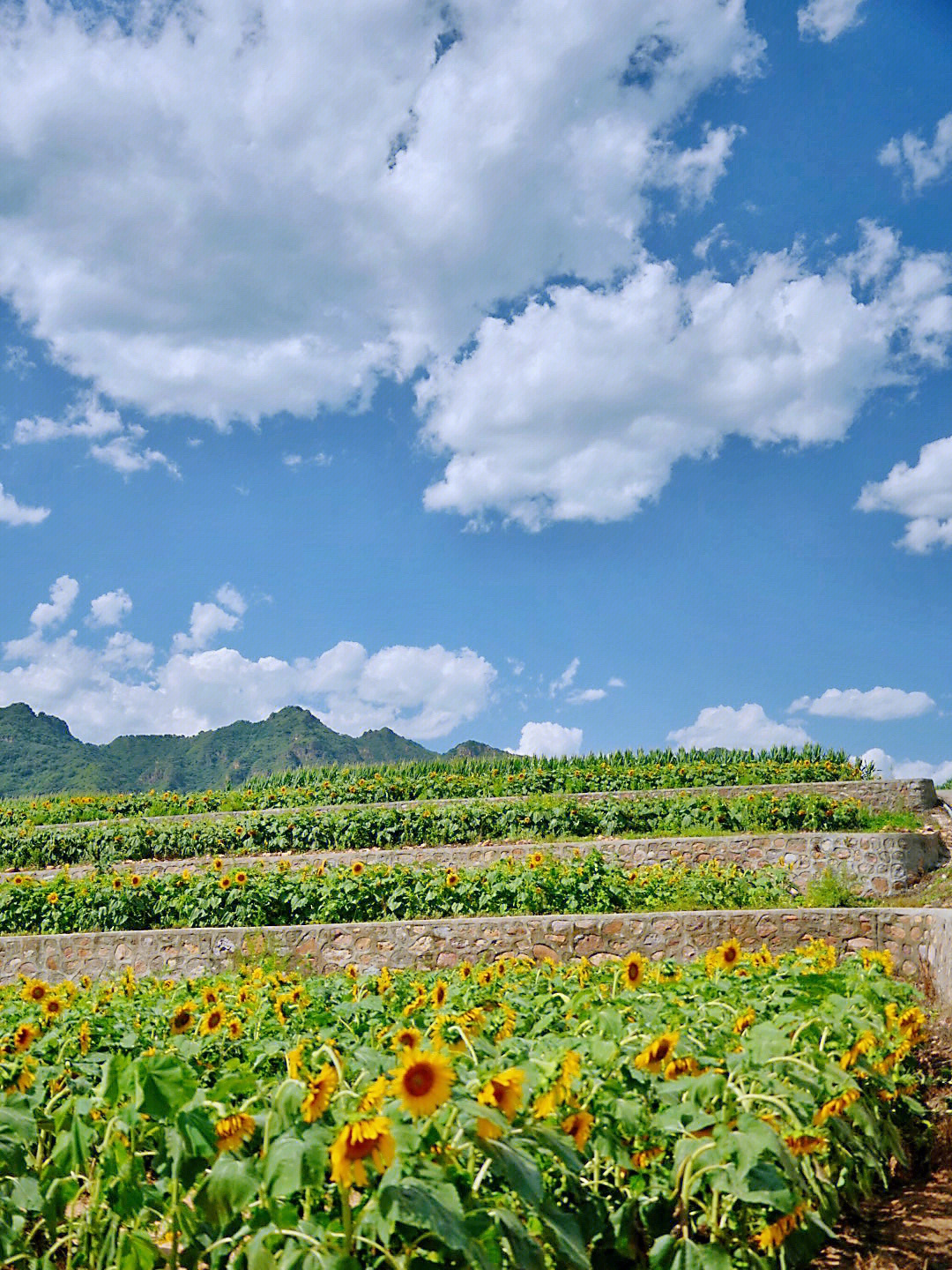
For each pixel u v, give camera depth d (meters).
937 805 18.52
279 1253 3.04
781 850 15.04
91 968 13.23
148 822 20.08
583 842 16.19
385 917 13.35
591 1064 3.90
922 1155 5.48
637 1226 3.73
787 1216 3.74
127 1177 3.50
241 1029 6.14
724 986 5.95
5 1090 4.45
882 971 6.61
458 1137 3.23
